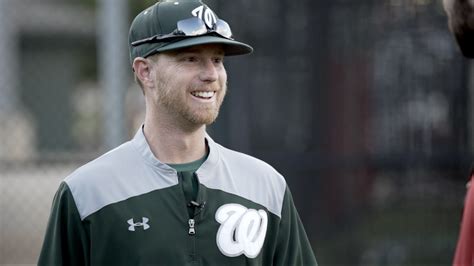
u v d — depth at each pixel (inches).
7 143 1229.1
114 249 335.3
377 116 682.2
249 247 347.6
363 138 682.2
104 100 622.2
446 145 683.4
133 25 357.4
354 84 680.4
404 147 684.1
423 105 682.8
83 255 344.2
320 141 678.5
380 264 683.4
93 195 340.8
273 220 361.7
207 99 343.3
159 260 333.1
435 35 682.2
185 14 342.3
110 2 611.5
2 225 868.6
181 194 343.9
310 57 677.9
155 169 347.3
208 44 341.1
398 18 682.8
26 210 890.7
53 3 2501.2
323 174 678.5
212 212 345.7
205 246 340.8
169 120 349.4
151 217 338.0
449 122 683.4
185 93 339.6
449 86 682.8
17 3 2304.4
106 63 615.2
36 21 2431.1
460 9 335.6
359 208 683.4
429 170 683.4
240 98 665.0
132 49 357.4
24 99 2431.1
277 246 364.2
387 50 682.8
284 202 367.2
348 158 679.7
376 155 681.6
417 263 681.6
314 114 677.9
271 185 365.7
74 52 2588.6
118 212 337.4
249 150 665.6
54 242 341.1
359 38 679.1
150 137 356.5
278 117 672.4
